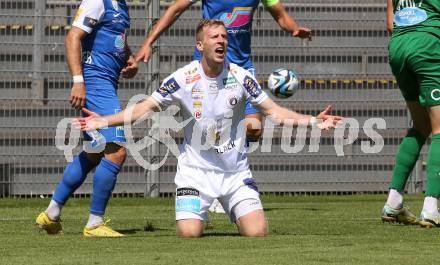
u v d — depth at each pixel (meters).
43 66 41.41
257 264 16.25
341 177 43.31
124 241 20.97
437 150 24.95
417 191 43.53
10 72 41.22
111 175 22.95
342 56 43.62
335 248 18.86
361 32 43.75
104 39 23.31
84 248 19.48
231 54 29.02
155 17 41.47
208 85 21.77
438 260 16.83
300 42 43.28
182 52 42.06
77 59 23.00
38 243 20.73
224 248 19.03
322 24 43.56
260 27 43.00
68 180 23.48
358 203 38.47
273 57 43.12
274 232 23.56
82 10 23.08
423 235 22.22
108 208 35.75
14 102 41.22
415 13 25.30
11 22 41.28
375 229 24.50
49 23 41.56
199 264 16.28
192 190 21.78
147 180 41.44
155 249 19.05
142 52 27.31
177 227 22.14
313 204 37.88
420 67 25.11
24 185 41.19
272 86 25.44
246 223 21.91
